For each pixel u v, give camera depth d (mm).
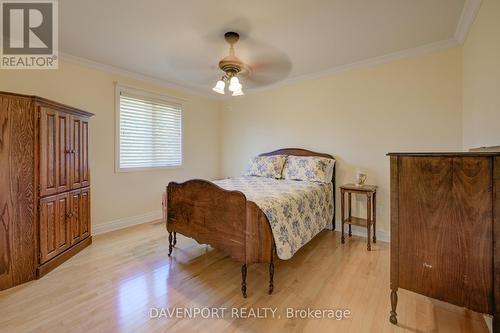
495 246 1221
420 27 2264
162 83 3879
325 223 3062
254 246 1882
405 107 2855
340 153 3369
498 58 1572
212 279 2117
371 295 1888
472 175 1271
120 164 3457
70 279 2084
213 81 3871
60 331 1488
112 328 1516
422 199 1427
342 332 1500
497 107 1600
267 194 2340
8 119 1951
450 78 2580
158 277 2141
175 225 2473
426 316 1645
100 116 3223
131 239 3041
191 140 4430
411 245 1477
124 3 1900
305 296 1874
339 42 2553
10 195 1962
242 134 4586
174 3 1898
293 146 3861
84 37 2459
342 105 3332
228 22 2168
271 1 1868
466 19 2102
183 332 1491
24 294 1861
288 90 3893
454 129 2574
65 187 2424
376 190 3062
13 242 1970
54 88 2816
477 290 1276
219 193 2025
